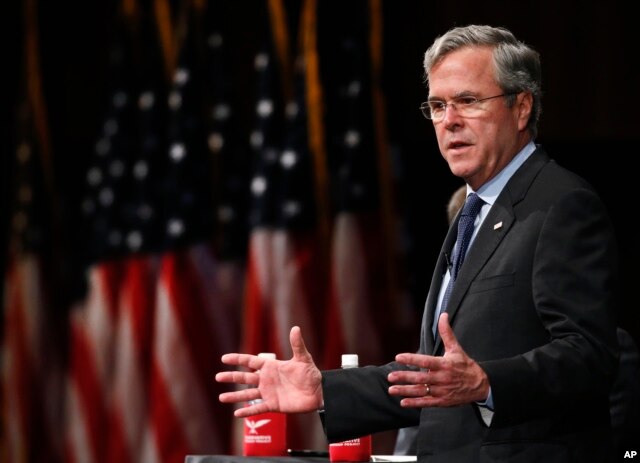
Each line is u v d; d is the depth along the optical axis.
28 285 22.34
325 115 17.97
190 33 20.41
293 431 17.33
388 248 17.12
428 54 8.20
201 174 19.89
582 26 16.73
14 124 23.69
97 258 21.25
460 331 7.59
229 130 20.12
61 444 22.19
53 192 22.83
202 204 19.80
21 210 22.72
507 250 7.55
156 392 19.20
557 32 16.83
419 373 6.64
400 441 11.18
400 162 17.39
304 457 9.19
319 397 7.64
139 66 21.69
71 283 22.64
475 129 7.86
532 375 6.78
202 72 20.30
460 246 8.09
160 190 20.72
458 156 7.95
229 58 20.64
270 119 18.92
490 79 7.89
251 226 18.72
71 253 22.78
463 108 7.91
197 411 19.02
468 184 8.21
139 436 20.02
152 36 21.52
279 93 19.06
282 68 19.14
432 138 17.39
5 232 23.48
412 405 6.68
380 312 17.00
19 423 22.05
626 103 16.45
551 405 6.87
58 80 23.19
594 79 16.64
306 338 17.61
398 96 17.61
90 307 21.17
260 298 18.16
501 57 7.90
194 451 18.94
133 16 21.86
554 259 7.22
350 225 17.23
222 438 19.08
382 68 17.64
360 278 17.12
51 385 22.28
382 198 17.30
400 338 16.92
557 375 6.80
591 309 7.05
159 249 20.48
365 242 17.19
